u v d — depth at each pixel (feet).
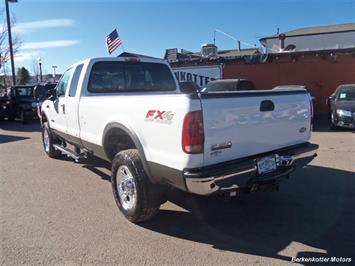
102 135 16.92
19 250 13.04
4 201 18.25
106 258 12.38
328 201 17.25
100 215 16.16
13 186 20.83
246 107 13.09
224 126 12.48
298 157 14.76
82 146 20.20
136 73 20.61
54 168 24.90
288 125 14.67
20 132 46.19
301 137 15.39
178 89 22.13
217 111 12.27
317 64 54.95
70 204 17.65
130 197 15.05
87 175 22.94
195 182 11.89
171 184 13.11
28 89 60.18
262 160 13.48
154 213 14.74
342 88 41.65
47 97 25.55
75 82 20.31
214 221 15.31
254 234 14.03
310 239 13.51
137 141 14.12
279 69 56.85
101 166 25.29
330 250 12.66
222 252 12.67
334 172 22.07
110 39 41.32
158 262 12.06
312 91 55.83
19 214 16.44
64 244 13.43
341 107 38.52
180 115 11.97
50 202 17.98
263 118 13.67
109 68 19.83
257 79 58.03
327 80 54.85
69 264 12.04
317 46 128.06
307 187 19.33
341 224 14.70
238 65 58.65
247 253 12.57
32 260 12.33
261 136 13.70
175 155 12.35
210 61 59.82
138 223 15.07
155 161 13.26
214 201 17.53
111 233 14.30
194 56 69.97
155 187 14.28
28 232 14.51
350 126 37.55
